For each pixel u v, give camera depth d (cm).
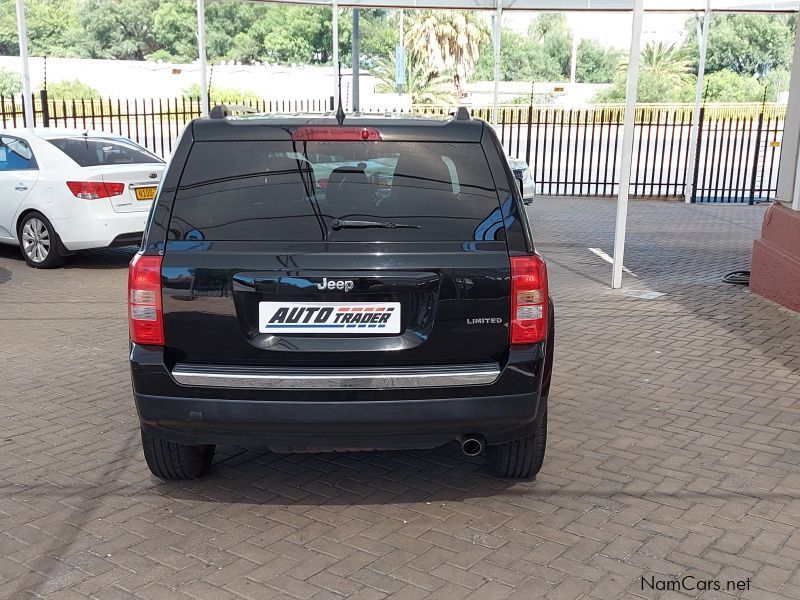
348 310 346
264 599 326
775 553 362
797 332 736
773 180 2577
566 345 693
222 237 349
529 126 2038
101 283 939
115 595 328
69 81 4616
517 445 414
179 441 366
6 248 1179
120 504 408
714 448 479
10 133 1049
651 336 721
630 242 1291
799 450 477
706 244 1271
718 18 5725
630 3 1922
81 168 988
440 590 332
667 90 5238
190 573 345
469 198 354
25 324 757
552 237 1341
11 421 519
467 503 410
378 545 368
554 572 346
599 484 431
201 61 1736
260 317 347
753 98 5328
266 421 348
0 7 5384
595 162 2920
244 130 357
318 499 414
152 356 351
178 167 355
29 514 396
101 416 529
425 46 5122
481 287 348
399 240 348
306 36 5762
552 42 6394
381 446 359
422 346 349
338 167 354
